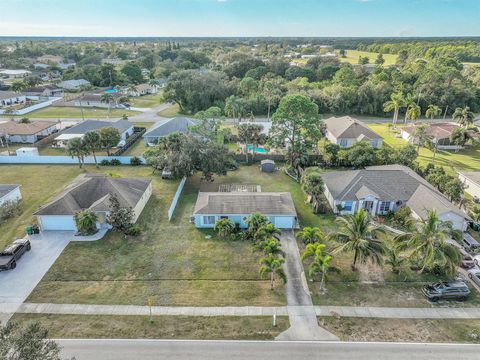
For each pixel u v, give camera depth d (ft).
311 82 416.87
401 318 84.99
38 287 95.14
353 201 135.64
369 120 309.22
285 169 181.98
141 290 94.38
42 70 560.20
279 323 83.10
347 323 83.15
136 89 420.36
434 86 335.47
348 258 108.99
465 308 88.63
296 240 118.83
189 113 324.60
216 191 156.97
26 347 51.19
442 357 73.72
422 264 97.96
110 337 78.79
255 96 321.73
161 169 179.93
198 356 73.77
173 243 116.16
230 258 108.27
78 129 227.81
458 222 120.37
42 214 120.37
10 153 202.08
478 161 199.82
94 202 128.67
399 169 158.71
